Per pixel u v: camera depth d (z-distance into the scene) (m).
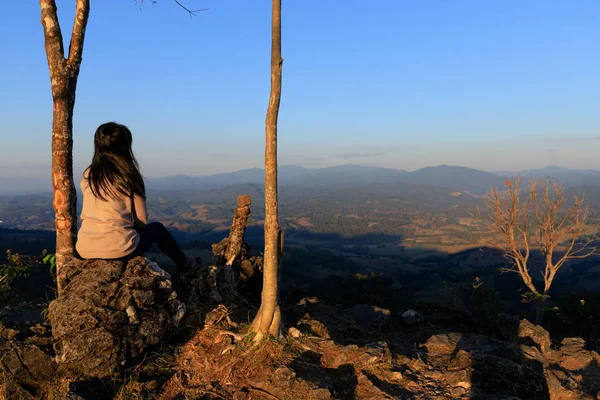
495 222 11.29
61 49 3.57
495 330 6.80
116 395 3.14
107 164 3.44
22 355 3.27
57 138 3.60
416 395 3.63
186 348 3.88
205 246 96.25
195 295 4.46
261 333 3.90
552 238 10.66
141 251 3.82
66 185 3.66
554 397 3.94
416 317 6.49
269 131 3.84
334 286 52.25
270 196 3.91
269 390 3.31
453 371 4.02
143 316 3.50
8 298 5.08
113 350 3.22
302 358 3.84
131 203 3.61
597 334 9.24
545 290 10.66
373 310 6.35
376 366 3.95
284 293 7.22
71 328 3.13
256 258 6.49
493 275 84.31
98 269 3.43
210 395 3.29
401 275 117.12
